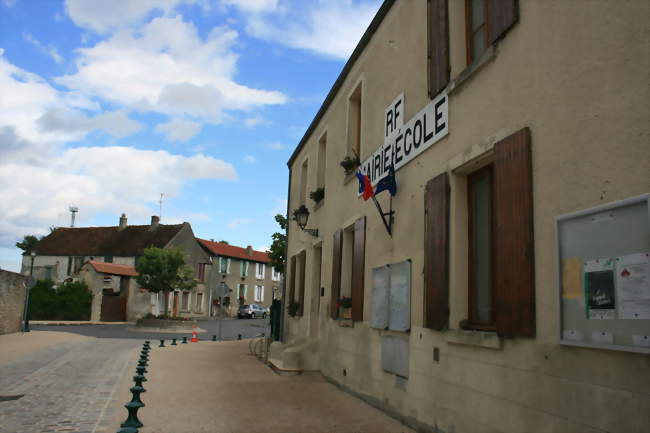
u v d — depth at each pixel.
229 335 28.52
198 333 29.50
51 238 49.00
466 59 5.96
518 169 4.39
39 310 34.22
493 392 4.60
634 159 3.29
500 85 4.86
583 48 3.80
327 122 12.44
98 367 11.48
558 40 4.08
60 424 6.16
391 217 7.43
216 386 9.30
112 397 7.92
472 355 4.99
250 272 57.38
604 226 3.48
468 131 5.41
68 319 35.19
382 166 8.04
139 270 33.78
